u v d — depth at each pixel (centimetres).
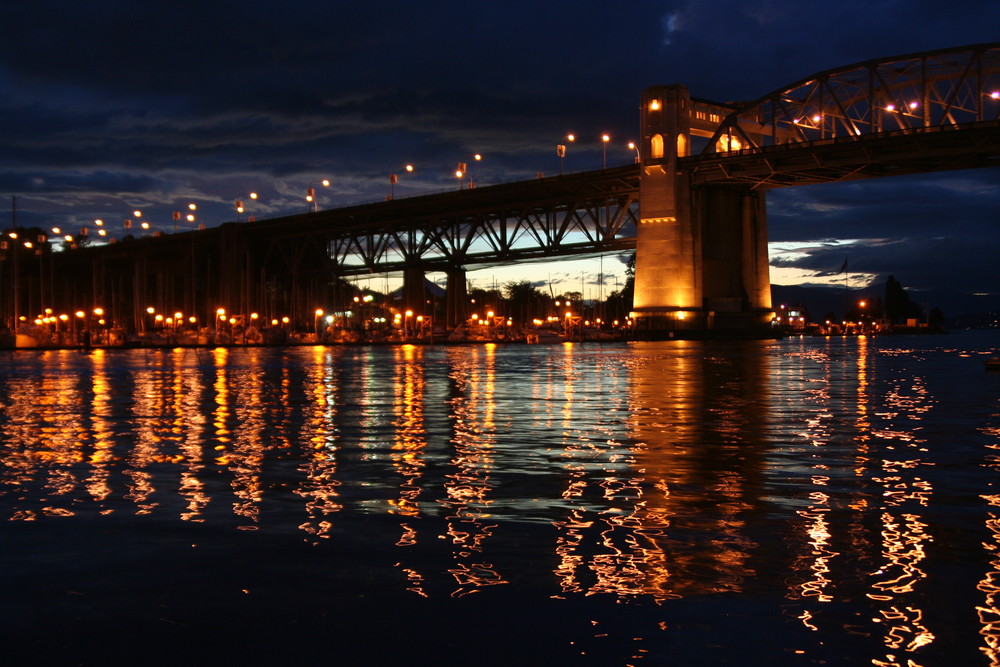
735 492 1444
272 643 797
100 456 1902
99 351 12000
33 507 1347
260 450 1988
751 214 15925
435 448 2002
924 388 3941
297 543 1120
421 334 16562
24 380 5100
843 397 3447
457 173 17062
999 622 835
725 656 766
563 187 15812
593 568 1005
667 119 14738
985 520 1232
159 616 862
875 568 999
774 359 7669
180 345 13925
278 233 19238
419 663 756
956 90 12394
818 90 13600
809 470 1662
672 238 14775
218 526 1216
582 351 10569
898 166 13400
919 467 1694
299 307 19150
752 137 16088
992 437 2153
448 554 1065
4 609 881
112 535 1165
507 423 2547
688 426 2434
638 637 805
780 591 923
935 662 752
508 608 879
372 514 1289
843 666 745
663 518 1252
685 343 14138
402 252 18162
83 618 857
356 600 903
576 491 1459
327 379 5003
